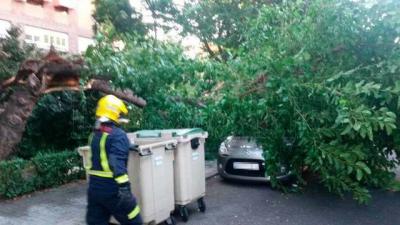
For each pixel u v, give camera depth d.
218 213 6.00
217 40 11.73
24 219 5.48
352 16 5.21
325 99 5.07
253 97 5.72
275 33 5.91
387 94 4.79
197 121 6.80
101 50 6.33
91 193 4.04
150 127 7.57
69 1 15.22
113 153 3.90
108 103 4.08
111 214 4.18
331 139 5.45
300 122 5.31
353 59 5.47
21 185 6.61
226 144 7.71
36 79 6.84
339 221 5.61
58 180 7.34
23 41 8.35
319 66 5.60
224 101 5.64
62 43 15.12
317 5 5.43
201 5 12.25
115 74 6.35
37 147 9.16
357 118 4.46
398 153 6.10
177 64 6.42
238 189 7.45
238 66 5.89
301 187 7.19
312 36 5.52
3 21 12.95
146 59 6.32
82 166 7.77
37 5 14.21
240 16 11.52
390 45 5.21
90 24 16.17
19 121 6.92
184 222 5.57
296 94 5.36
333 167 5.33
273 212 6.04
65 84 6.86
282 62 5.19
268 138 5.95
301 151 6.03
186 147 5.58
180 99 7.03
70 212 5.81
